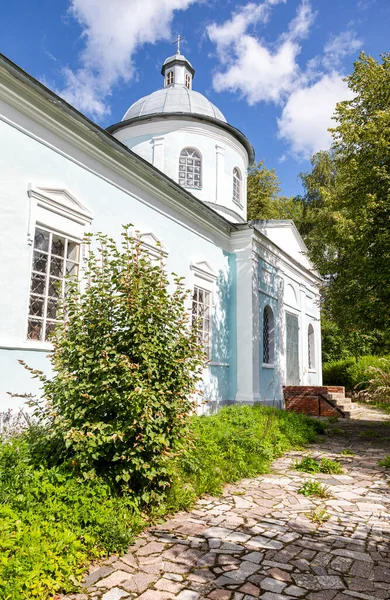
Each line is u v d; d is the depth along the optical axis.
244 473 6.54
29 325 6.77
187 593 3.20
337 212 12.65
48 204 7.10
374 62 11.34
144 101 17.31
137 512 4.41
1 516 3.41
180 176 15.26
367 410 17.44
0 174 6.34
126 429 4.25
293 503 5.36
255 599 3.14
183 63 18.88
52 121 7.17
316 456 8.32
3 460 4.07
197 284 11.71
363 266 10.98
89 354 4.49
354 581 3.44
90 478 4.21
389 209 10.63
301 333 18.44
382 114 10.47
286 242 17.81
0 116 6.39
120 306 4.77
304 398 15.30
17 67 6.25
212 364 12.08
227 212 15.52
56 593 3.13
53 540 3.41
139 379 4.39
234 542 4.13
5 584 2.81
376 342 24.78
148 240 9.70
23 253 6.60
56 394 4.50
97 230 8.22
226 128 15.85
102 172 8.44
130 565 3.61
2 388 6.13
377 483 6.41
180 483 5.32
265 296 14.59
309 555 3.89
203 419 8.01
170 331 4.90
